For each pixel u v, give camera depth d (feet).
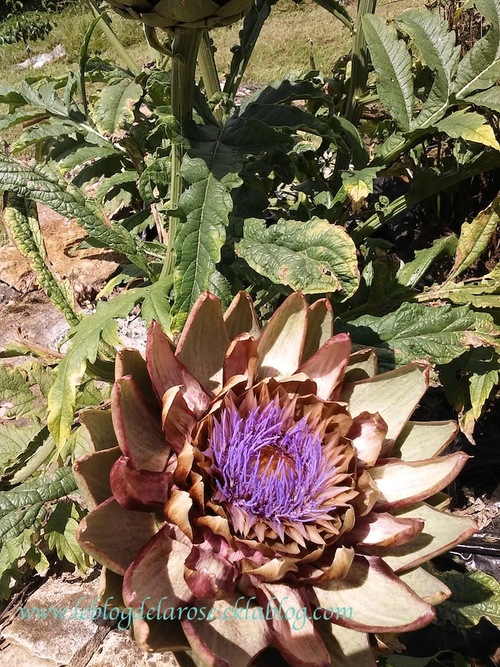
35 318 1.78
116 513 0.75
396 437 0.87
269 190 1.38
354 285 0.99
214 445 0.82
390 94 1.27
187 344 0.85
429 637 1.19
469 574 1.13
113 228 1.14
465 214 1.71
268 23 5.13
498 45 1.21
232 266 1.18
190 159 1.07
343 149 1.26
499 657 1.17
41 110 1.42
